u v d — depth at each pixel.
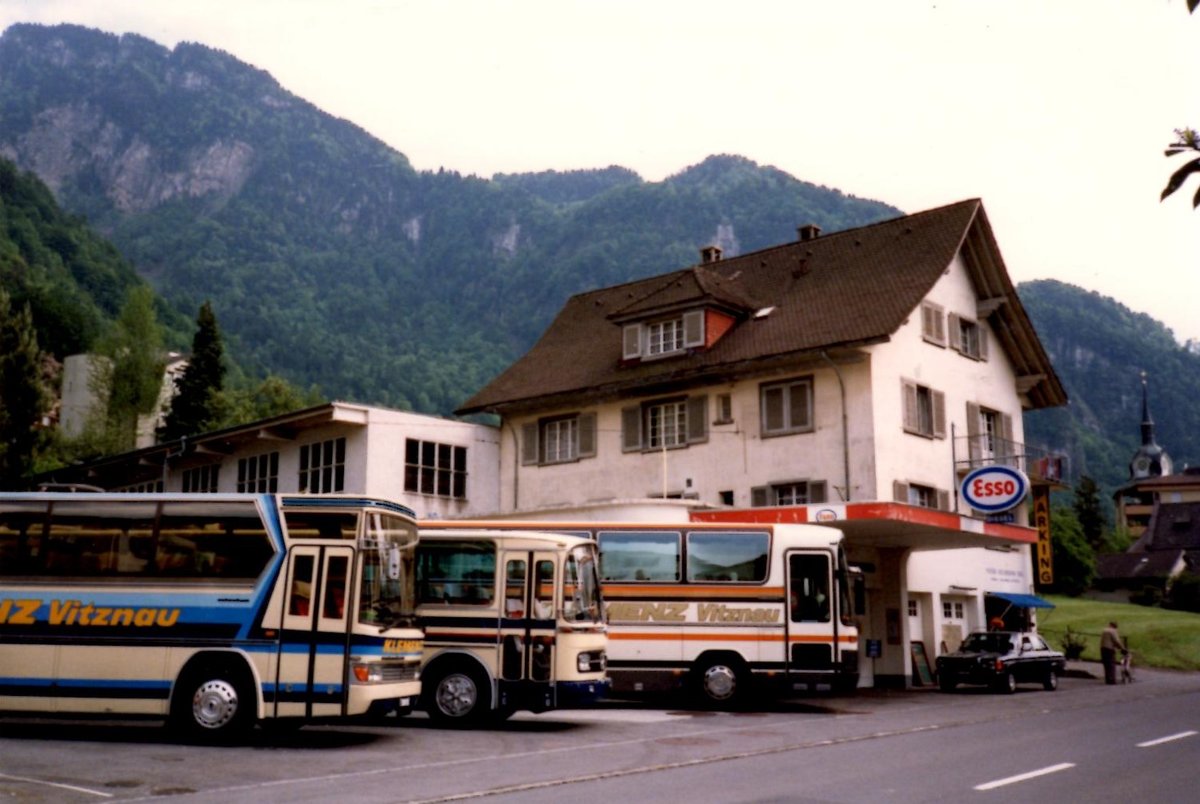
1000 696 28.89
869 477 33.03
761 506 35.09
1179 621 64.62
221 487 45.56
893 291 35.81
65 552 16.17
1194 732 18.25
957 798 11.16
